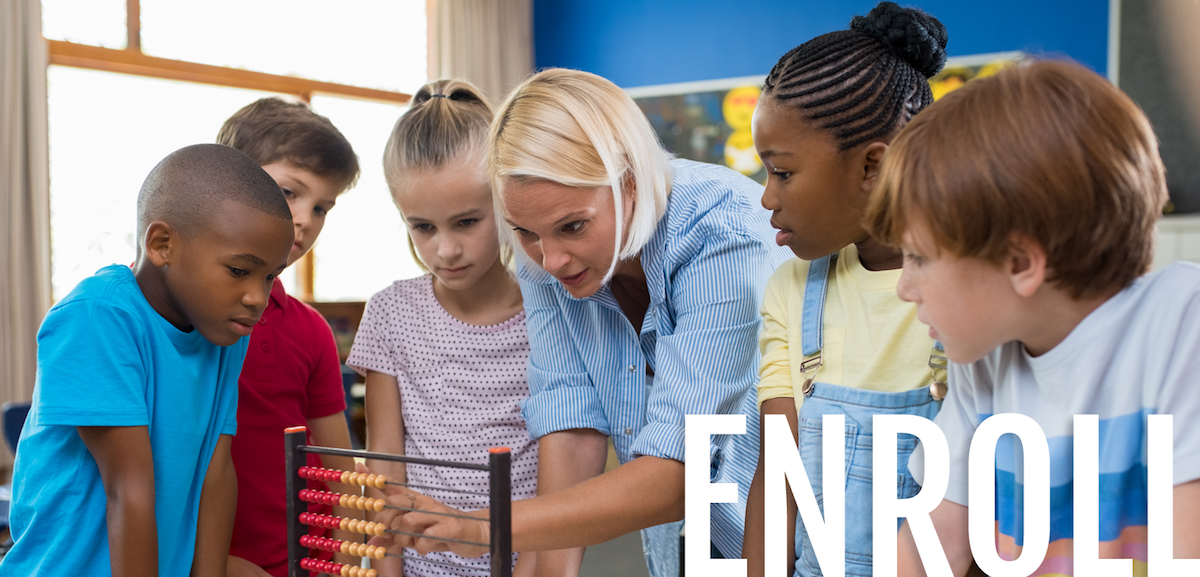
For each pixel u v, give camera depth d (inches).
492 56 243.4
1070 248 25.7
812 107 35.2
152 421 38.4
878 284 37.3
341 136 55.9
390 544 39.7
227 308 38.0
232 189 37.4
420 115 49.3
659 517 40.1
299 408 53.2
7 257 160.9
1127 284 27.6
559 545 37.9
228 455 43.6
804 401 38.4
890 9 36.7
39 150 163.6
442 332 55.4
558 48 251.9
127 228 182.7
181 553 40.5
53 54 169.8
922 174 27.1
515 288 56.0
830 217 36.4
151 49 184.5
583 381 50.8
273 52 205.3
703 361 41.7
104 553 38.1
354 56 221.5
